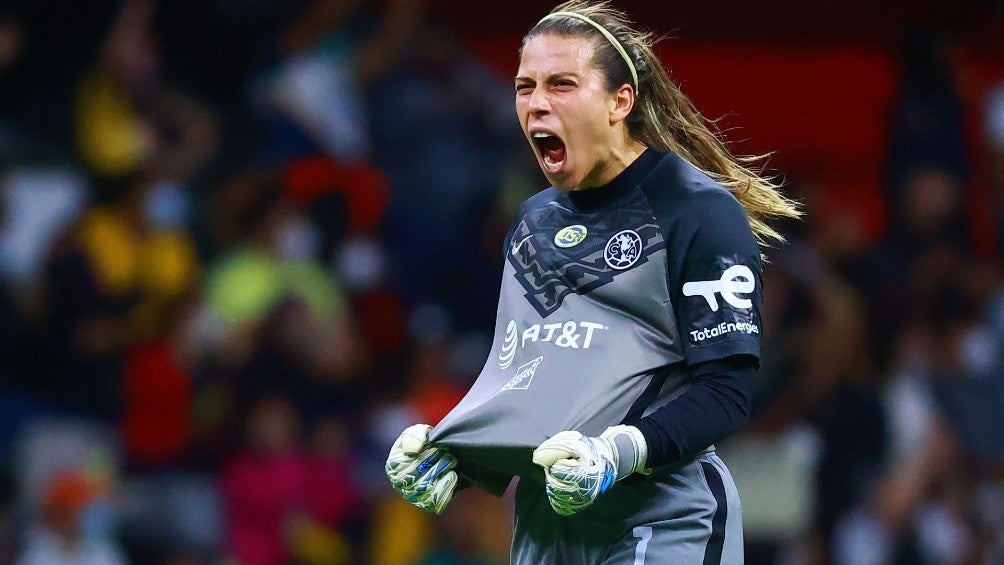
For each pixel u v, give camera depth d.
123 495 27.09
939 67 35.69
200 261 30.36
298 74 32.50
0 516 26.61
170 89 31.86
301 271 30.17
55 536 25.88
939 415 30.81
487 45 36.47
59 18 31.45
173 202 30.80
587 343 10.70
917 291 32.50
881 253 33.38
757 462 29.69
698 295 10.53
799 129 36.84
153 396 28.34
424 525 27.56
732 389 10.46
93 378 28.58
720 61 36.72
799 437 29.94
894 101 35.56
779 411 30.16
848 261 32.31
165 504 27.05
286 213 30.62
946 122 35.25
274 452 27.89
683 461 10.95
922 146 34.94
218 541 27.06
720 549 10.96
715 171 11.81
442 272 32.12
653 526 10.88
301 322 29.06
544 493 11.30
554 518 11.27
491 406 10.77
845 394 30.17
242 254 29.95
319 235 31.17
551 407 10.59
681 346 10.67
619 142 11.01
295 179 31.50
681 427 10.18
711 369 10.50
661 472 10.90
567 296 10.92
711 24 36.69
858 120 37.03
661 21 36.44
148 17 31.89
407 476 11.05
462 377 30.70
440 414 29.47
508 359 11.09
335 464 28.22
